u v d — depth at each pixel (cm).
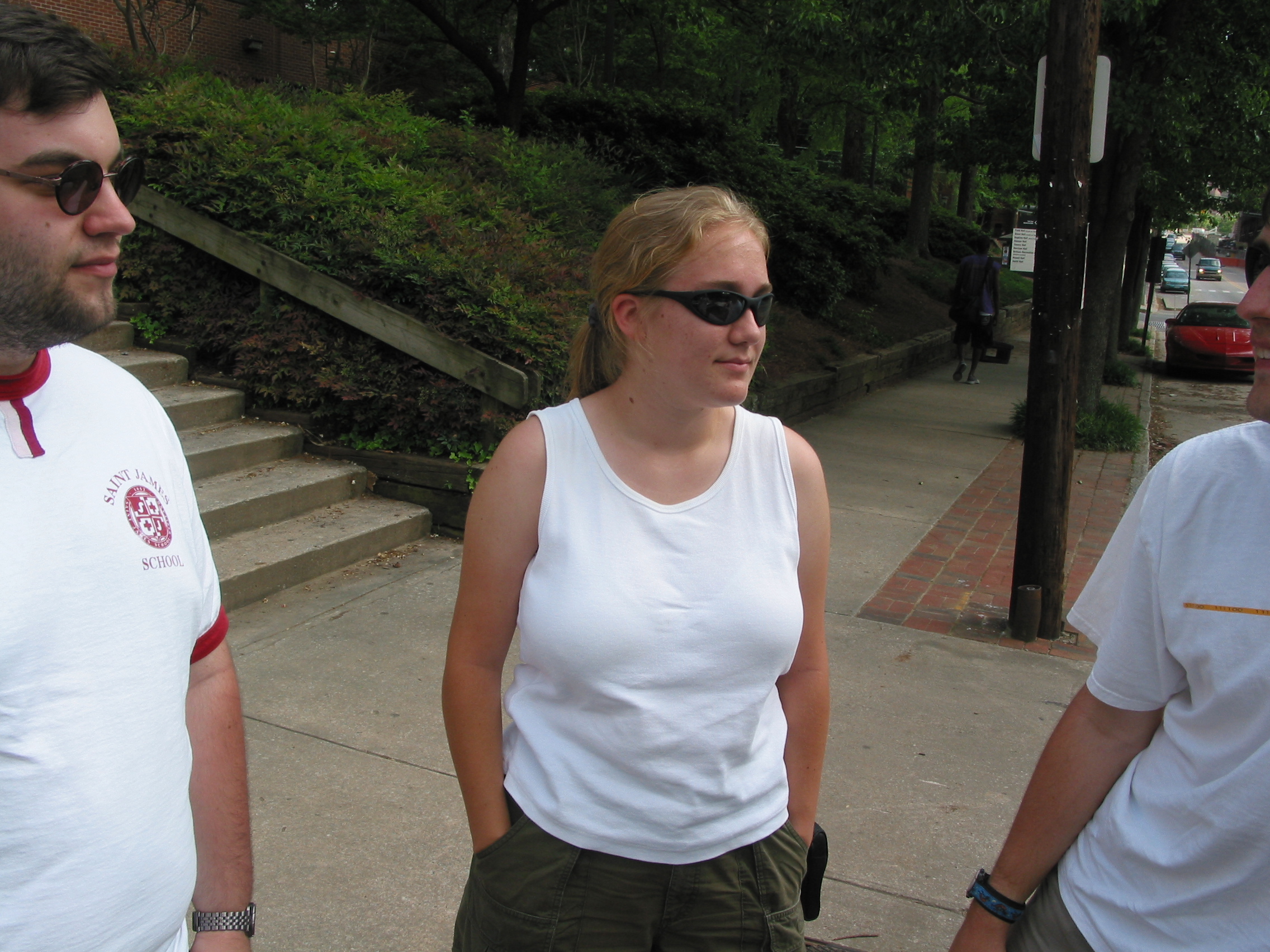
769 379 948
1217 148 1002
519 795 149
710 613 141
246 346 588
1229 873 121
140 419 126
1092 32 430
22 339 108
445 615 443
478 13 1293
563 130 1201
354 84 1861
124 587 113
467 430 560
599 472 145
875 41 1002
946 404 1165
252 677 376
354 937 244
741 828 148
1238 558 122
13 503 106
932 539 631
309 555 475
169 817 118
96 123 108
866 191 2223
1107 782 143
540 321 571
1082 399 1020
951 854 293
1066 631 481
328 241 584
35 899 105
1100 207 988
